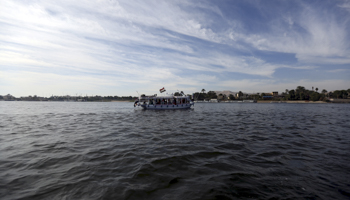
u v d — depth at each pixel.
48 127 19.05
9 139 12.94
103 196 5.33
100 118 29.12
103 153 9.47
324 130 17.25
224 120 25.92
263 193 5.59
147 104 49.25
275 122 23.67
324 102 195.75
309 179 6.58
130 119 27.27
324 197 5.43
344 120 26.77
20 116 33.19
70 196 5.35
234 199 5.23
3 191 5.57
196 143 11.78
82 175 6.75
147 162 8.09
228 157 8.90
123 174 6.84
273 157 8.99
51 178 6.51
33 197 5.28
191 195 5.40
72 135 14.51
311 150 10.28
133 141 12.34
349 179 6.61
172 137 13.71
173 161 8.22
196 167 7.56
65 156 8.98
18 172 7.04
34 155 9.15
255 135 14.60
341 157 9.06
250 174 6.94
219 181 6.31
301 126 19.97
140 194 5.43
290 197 5.41
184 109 52.66
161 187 5.87
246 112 45.34
